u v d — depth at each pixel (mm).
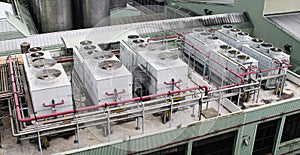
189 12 26062
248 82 14406
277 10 22750
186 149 13211
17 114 10984
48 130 11367
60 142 12172
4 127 12906
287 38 20281
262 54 15977
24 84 13250
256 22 22281
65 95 11680
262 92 15805
